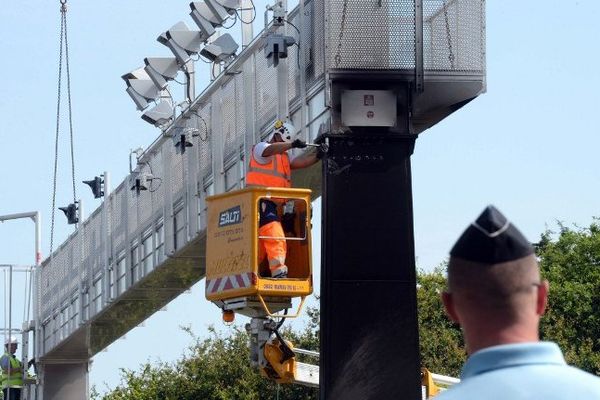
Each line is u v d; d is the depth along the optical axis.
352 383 24.28
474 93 26.31
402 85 25.72
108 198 52.69
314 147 25.69
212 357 78.62
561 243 92.81
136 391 80.38
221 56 37.62
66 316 61.84
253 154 26.77
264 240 25.41
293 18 31.09
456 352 70.00
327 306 24.52
